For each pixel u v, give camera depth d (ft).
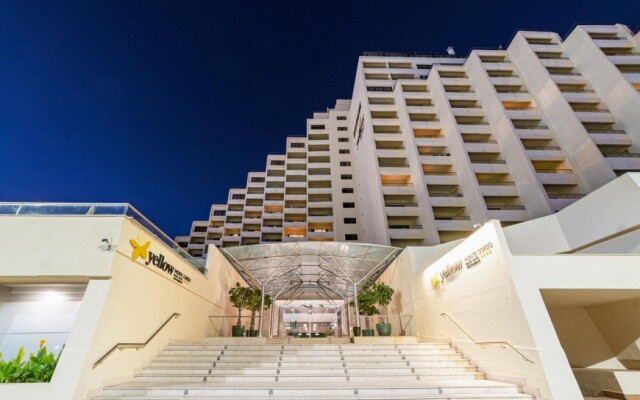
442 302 38.42
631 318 31.53
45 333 27.20
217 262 50.37
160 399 22.21
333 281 72.74
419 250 50.78
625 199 39.04
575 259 26.40
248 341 40.96
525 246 49.19
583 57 104.17
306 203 154.51
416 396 23.06
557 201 85.76
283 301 91.81
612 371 28.30
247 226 169.68
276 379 27.58
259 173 191.83
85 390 21.08
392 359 32.63
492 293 28.30
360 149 139.64
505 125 102.53
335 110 175.73
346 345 36.24
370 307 56.08
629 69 97.19
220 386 24.68
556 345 23.03
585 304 34.63
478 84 117.60
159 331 31.76
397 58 147.13
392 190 107.96
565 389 21.57
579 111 97.76
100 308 22.98
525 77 112.27
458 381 27.25
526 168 92.84
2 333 26.66
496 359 27.73
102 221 25.77
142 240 28.63
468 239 32.55
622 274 25.77
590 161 86.99
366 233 124.16
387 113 129.18
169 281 34.09
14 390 20.18
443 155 110.01
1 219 24.99
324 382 27.35
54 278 24.66
